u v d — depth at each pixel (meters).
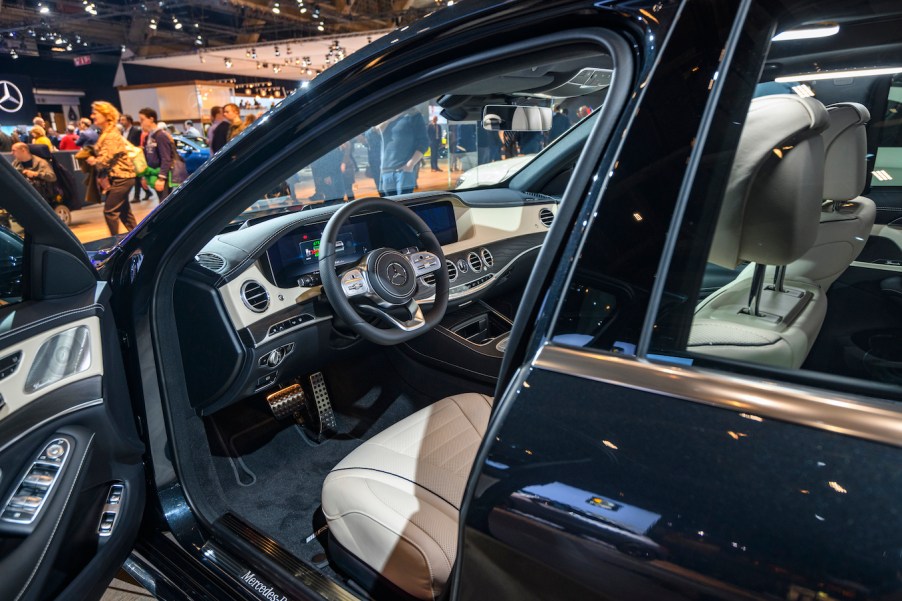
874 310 0.64
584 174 0.69
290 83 20.64
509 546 0.60
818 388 0.53
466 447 1.35
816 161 0.64
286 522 1.64
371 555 1.13
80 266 1.22
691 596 0.49
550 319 0.66
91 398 1.17
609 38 0.68
